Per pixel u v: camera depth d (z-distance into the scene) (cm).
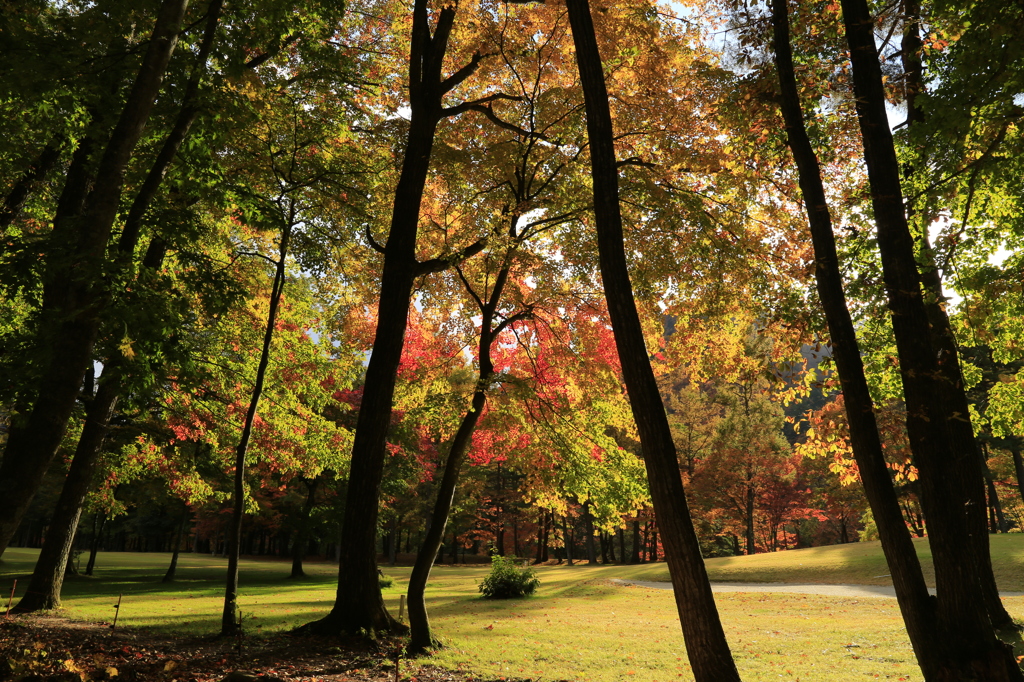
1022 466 3531
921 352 677
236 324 1606
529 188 1176
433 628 1323
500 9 1183
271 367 1684
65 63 789
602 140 685
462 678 804
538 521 5028
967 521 646
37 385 676
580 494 1269
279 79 1143
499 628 1331
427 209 1340
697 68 1056
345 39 1346
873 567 2483
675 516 612
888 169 716
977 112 732
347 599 1025
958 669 604
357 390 2764
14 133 1036
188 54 880
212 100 851
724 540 5944
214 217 1303
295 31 1068
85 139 1066
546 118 1145
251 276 1455
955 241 762
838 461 1135
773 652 1058
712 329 1259
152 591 2159
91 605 1562
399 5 1359
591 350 1254
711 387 4988
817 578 2470
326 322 1539
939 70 923
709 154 1095
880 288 714
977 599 624
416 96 1177
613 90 1147
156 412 1647
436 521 1058
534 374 1302
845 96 913
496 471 4759
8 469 641
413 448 2659
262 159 1107
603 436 1266
